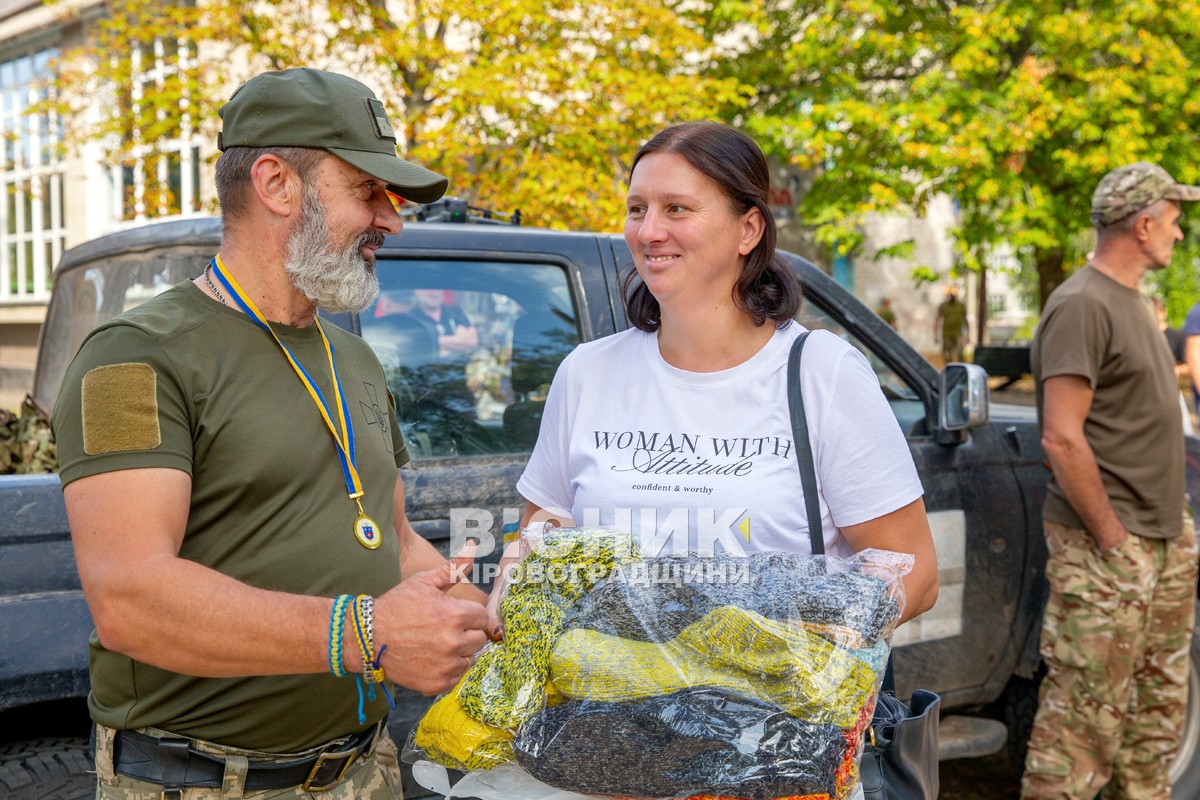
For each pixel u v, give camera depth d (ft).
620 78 25.95
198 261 9.18
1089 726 10.81
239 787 5.42
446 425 9.23
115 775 5.44
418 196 5.88
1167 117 39.91
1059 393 10.61
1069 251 46.11
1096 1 39.50
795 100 43.52
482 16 24.75
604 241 10.32
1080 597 10.77
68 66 31.14
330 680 5.64
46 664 7.29
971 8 40.42
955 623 11.30
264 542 5.37
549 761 4.86
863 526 5.90
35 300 41.37
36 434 9.48
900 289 71.26
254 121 5.49
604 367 6.43
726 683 4.89
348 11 26.66
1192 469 12.76
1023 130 37.93
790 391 5.90
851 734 4.98
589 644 5.00
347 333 6.48
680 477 5.90
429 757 5.35
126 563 4.77
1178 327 56.49
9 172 44.16
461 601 4.96
